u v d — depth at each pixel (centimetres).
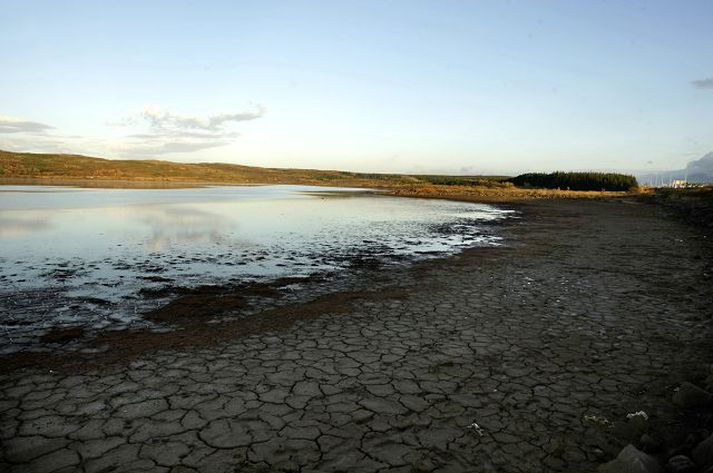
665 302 823
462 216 2831
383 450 357
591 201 5006
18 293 829
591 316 735
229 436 372
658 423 403
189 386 463
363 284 959
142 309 744
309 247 1462
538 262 1234
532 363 538
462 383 480
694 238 1828
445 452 355
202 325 667
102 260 1157
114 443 360
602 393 462
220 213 2612
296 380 482
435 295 865
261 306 778
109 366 511
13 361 521
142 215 2350
